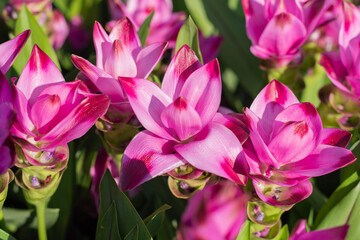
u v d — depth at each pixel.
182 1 1.01
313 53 0.84
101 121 0.70
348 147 0.80
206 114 0.64
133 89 0.64
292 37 0.77
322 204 0.77
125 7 0.87
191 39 0.77
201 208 0.48
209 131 0.63
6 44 0.66
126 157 0.64
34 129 0.64
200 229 0.48
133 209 0.69
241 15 1.05
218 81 0.64
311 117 0.64
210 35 0.94
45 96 0.63
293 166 0.65
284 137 0.63
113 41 0.70
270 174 0.65
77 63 0.66
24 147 0.63
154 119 0.64
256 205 0.67
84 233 0.84
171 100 0.65
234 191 0.49
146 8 0.88
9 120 0.59
